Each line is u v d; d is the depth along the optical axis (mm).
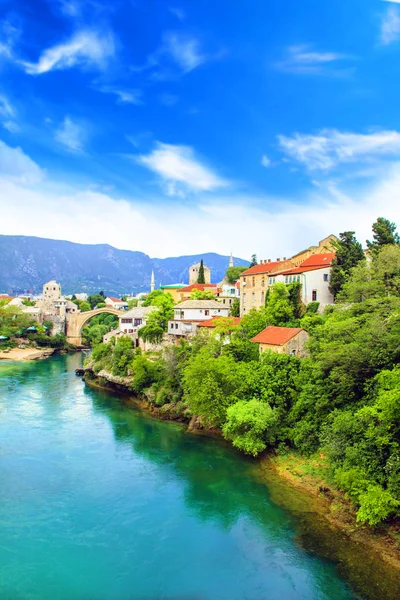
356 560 29734
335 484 38156
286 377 50562
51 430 57969
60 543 32094
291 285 73500
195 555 30766
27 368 113500
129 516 35875
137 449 50875
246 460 46875
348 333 45656
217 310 92375
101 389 84625
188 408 60500
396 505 30266
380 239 70125
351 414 38344
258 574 28703
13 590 27172
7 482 41812
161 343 91375
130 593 27062
